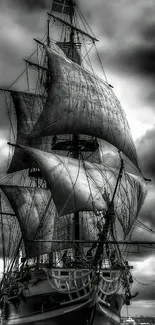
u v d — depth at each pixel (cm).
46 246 6919
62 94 6794
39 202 7494
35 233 7156
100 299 5303
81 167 6888
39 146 7862
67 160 6831
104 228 5288
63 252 6775
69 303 5347
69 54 8256
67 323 5428
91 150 7694
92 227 7012
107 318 5516
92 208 6450
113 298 5603
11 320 6406
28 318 5881
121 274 5684
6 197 7438
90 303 5244
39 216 7338
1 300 7012
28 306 5850
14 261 7431
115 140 7038
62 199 6350
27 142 7856
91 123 6869
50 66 6994
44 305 5575
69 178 6538
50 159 6619
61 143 7644
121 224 6988
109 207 5306
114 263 5703
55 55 7081
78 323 5378
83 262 5644
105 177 7044
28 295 5791
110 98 7338
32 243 6988
